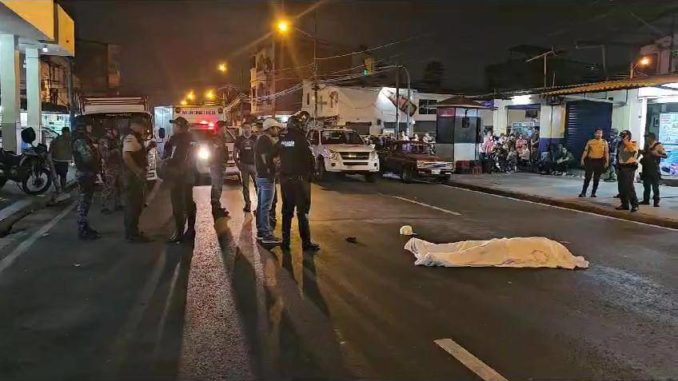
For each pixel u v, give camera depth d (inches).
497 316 237.1
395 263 327.9
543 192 703.1
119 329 218.4
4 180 615.2
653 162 577.6
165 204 572.7
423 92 1795.0
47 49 916.6
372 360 190.4
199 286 276.8
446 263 319.9
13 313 237.0
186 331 216.4
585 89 856.3
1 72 786.2
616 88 788.0
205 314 235.9
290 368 183.6
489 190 748.0
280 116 2022.6
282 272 304.3
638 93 830.5
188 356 192.9
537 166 1018.1
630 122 856.3
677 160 818.2
